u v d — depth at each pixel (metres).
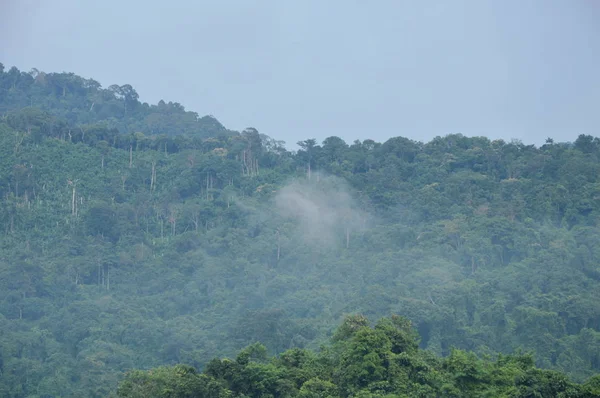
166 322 194.12
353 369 104.38
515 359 111.56
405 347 110.44
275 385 105.44
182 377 105.44
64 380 167.38
